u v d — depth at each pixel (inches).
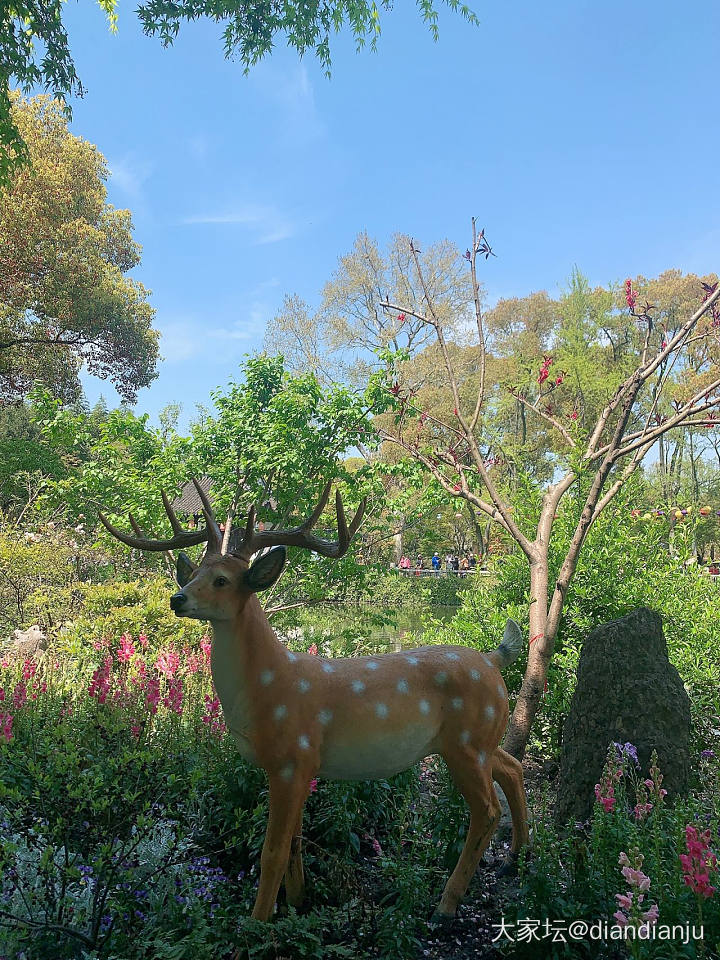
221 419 318.0
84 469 313.7
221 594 118.0
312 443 301.6
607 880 112.7
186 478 304.3
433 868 132.6
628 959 110.1
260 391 321.1
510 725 185.6
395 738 126.0
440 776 173.9
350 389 312.7
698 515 266.2
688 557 261.7
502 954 114.7
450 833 142.5
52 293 842.8
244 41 333.1
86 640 302.2
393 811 155.1
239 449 308.5
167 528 306.8
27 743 157.2
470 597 268.5
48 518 394.0
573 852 117.7
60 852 120.0
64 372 987.3
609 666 164.9
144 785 129.9
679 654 219.5
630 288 209.0
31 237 803.4
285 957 111.3
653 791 122.6
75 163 887.1
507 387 245.8
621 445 201.6
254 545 125.4
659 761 155.4
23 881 109.3
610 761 134.4
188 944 101.3
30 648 303.1
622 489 264.4
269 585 118.7
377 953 115.9
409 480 315.0
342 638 297.4
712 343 827.4
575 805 162.2
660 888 101.0
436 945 120.0
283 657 125.1
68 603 358.3
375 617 319.6
